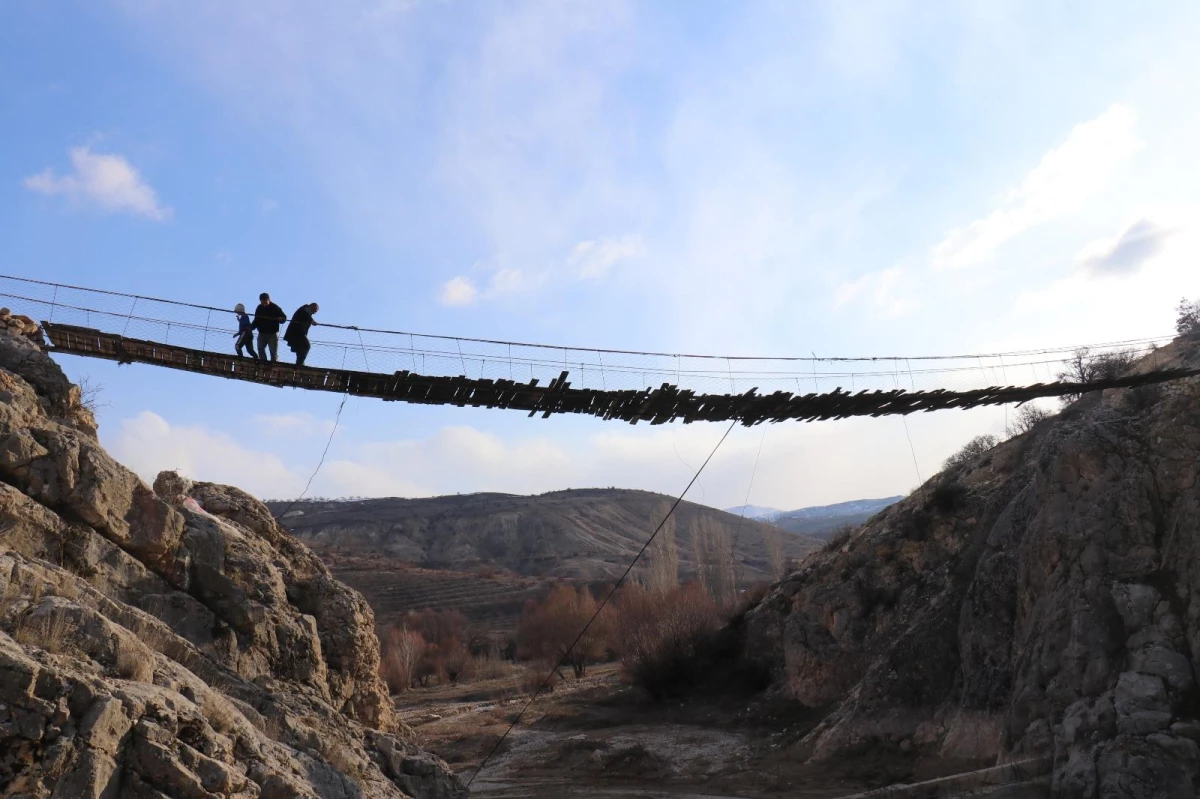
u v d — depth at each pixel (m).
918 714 42.84
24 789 9.02
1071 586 34.12
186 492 20.67
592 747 51.22
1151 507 33.59
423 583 155.12
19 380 16.00
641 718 59.75
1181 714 27.81
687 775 44.97
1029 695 33.56
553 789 43.72
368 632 21.75
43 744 9.33
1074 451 37.00
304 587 21.03
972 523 51.78
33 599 11.63
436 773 19.27
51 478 14.78
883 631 51.72
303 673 18.27
